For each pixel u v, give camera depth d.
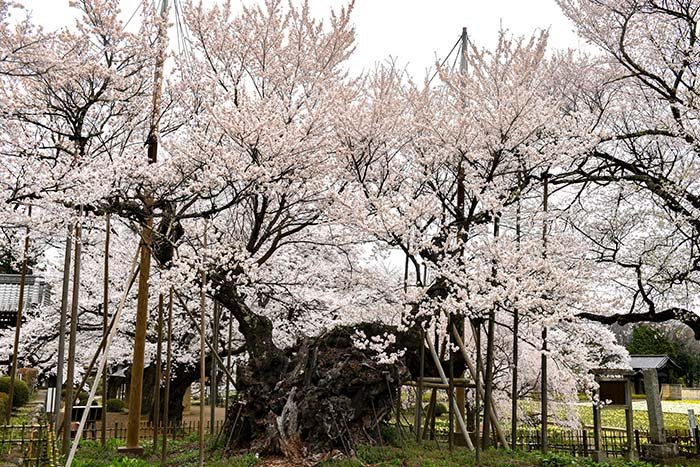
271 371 9.94
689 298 11.71
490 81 10.51
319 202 10.68
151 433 13.73
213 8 11.16
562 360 11.75
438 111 11.62
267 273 12.55
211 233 10.79
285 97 11.30
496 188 10.00
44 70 9.20
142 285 10.25
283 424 9.06
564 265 10.14
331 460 8.48
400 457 8.42
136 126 11.32
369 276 11.77
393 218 9.01
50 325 15.05
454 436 10.81
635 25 11.65
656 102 12.35
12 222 9.54
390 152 11.33
